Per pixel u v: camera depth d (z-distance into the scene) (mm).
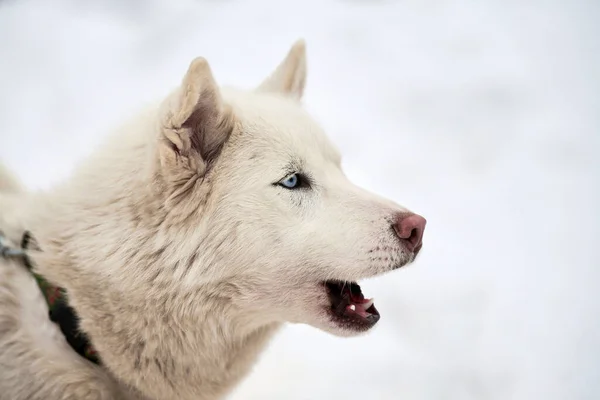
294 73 3352
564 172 6371
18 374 2523
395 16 9414
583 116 7258
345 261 2709
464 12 9438
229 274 2645
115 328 2553
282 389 3904
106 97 7336
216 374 2818
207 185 2592
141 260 2541
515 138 6941
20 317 2564
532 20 9203
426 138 6969
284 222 2688
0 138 6555
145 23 9047
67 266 2572
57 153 6348
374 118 7285
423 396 3914
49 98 7277
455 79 8047
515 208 5871
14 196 3146
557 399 3910
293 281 2723
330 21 9297
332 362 4164
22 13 8953
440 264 5125
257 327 2842
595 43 8617
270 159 2715
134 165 2605
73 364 2566
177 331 2625
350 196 2807
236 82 7652
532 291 4812
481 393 3959
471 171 6426
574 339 4355
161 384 2695
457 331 4441
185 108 2396
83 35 8633
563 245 5348
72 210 2619
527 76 8023
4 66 7820
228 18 9289
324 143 2971
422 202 5918
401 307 4641
